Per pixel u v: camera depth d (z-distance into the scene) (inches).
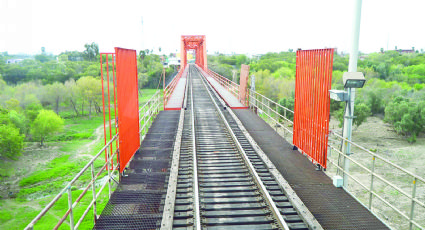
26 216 801.6
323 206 219.6
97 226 194.5
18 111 1915.6
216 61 4810.5
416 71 2399.1
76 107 2568.9
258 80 2714.1
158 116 572.1
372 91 1840.6
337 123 1726.1
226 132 454.3
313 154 295.9
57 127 1647.4
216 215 213.3
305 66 311.7
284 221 192.5
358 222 198.4
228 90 957.8
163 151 350.3
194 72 2326.5
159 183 261.0
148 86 3393.2
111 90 2402.8
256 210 221.6
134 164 307.7
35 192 982.4
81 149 1505.9
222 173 296.8
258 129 466.3
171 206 215.9
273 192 247.0
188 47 3735.2
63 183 1046.4
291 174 280.2
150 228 192.5
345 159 250.7
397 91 1827.0
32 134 1669.5
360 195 815.7
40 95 2267.5
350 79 232.2
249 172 297.7
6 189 1017.5
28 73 2970.0
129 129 291.7
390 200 783.7
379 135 1519.4
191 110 634.8
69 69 3154.5
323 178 271.4
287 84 2356.1
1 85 2365.9
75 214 714.8
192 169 302.8
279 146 372.8
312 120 296.4
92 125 2057.1
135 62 323.0
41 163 1290.6
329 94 256.5
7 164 1262.3
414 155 1215.6
